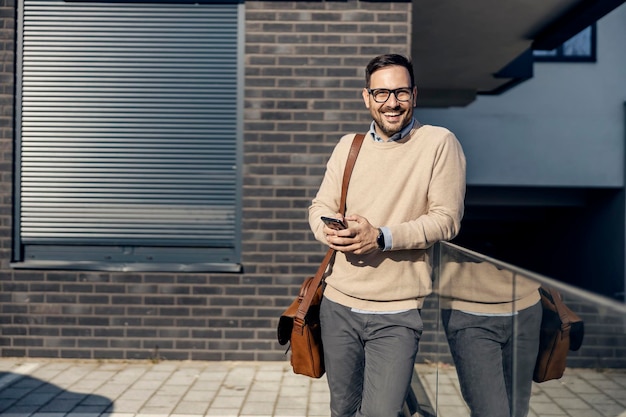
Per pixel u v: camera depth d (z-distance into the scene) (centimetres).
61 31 580
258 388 503
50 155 580
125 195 582
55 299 577
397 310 281
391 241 268
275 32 574
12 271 577
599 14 706
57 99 580
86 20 580
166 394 485
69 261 582
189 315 577
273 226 577
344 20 572
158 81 580
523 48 898
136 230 582
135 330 577
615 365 143
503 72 1088
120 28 580
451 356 301
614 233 1392
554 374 181
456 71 1059
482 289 252
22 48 580
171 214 581
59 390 493
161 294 577
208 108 579
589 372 158
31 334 577
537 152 1408
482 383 254
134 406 456
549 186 1412
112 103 581
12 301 577
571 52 1400
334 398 299
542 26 792
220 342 578
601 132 1399
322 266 299
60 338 578
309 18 573
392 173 285
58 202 582
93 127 581
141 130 580
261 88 575
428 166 281
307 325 303
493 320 239
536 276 191
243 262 577
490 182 1411
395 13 571
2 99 577
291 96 575
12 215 578
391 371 278
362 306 285
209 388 502
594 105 1399
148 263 581
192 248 584
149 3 578
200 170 580
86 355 578
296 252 577
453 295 298
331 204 301
